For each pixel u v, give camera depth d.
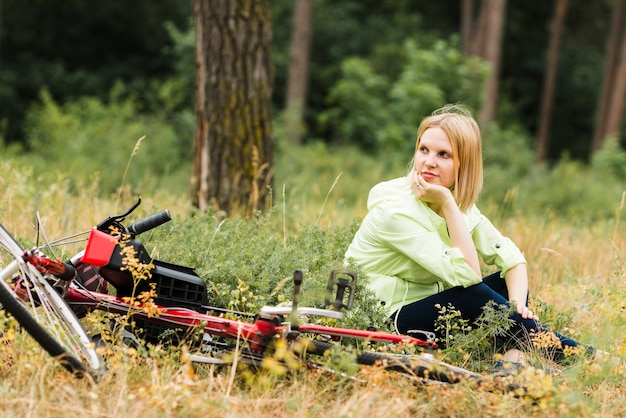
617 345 4.42
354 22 35.28
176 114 21.50
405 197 4.59
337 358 3.92
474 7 36.03
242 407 3.71
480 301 4.45
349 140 25.83
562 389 3.90
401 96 24.50
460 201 4.64
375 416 3.69
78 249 5.87
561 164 21.58
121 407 3.56
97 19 30.89
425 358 4.01
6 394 3.61
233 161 7.50
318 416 3.74
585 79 39.47
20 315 3.71
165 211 4.17
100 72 30.89
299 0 26.55
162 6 31.73
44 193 7.07
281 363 3.96
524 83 39.69
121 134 18.09
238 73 7.46
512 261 4.73
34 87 29.03
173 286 4.23
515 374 4.06
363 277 4.49
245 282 4.68
